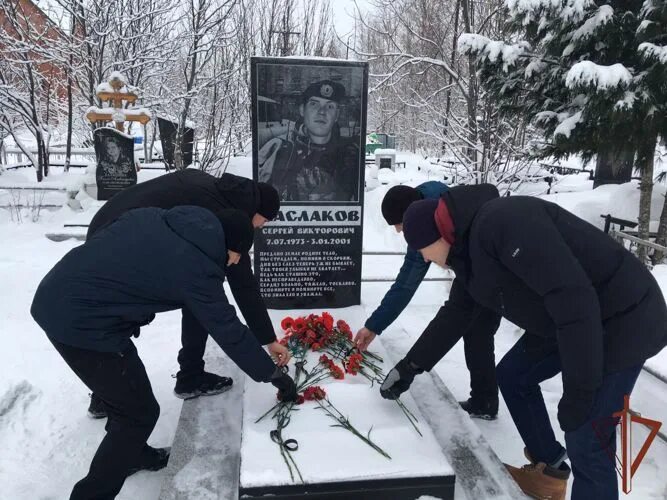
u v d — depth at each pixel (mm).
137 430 2084
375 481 1975
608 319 1794
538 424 2307
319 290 3928
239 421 2598
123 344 2025
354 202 3814
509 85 6281
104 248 1971
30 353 3607
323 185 3764
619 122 5102
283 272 3865
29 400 3070
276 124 3656
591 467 1882
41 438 2758
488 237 1727
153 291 1952
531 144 7129
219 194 2529
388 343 3551
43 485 2434
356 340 2826
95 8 10523
